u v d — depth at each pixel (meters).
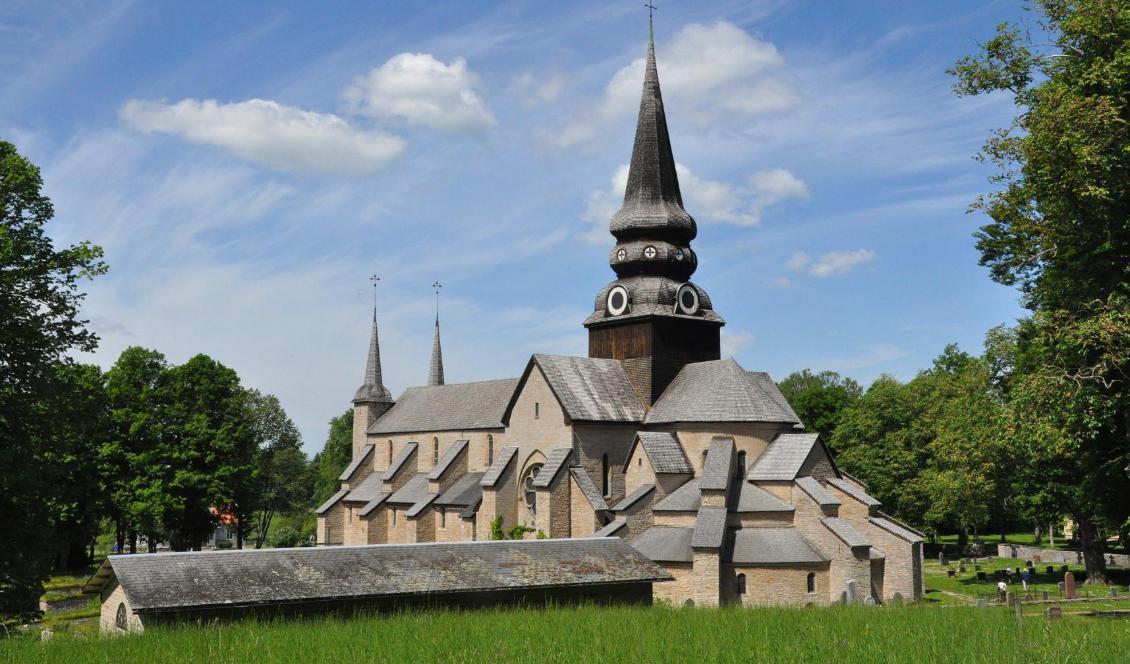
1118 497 48.66
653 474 75.25
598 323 85.81
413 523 98.19
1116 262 42.56
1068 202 41.97
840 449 124.31
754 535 69.38
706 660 30.33
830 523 67.94
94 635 37.88
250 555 50.31
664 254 84.12
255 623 40.44
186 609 45.38
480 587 52.78
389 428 119.31
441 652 32.38
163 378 104.12
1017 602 40.66
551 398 81.75
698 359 84.94
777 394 92.38
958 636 33.78
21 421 50.69
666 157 86.12
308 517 165.00
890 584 68.50
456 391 113.50
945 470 98.31
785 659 29.92
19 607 49.12
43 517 50.50
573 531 78.50
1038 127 40.59
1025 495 85.50
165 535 116.69
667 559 69.44
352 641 35.03
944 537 152.75
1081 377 41.03
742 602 67.06
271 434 154.25
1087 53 42.75
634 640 34.88
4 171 52.94
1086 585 76.50
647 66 87.19
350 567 51.62
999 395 84.62
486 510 85.75
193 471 100.62
